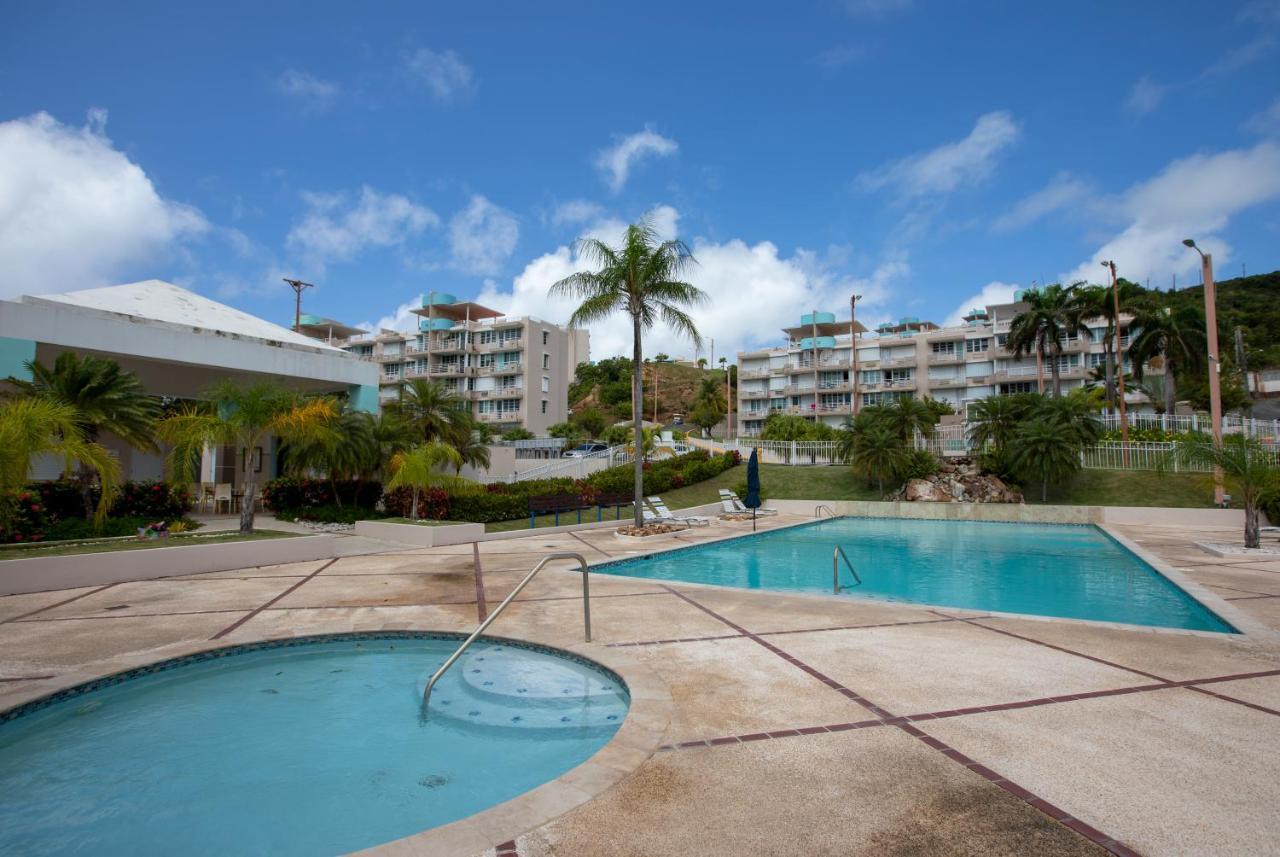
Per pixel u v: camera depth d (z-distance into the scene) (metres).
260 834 3.46
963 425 34.38
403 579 10.73
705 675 5.40
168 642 6.75
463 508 18.55
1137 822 3.11
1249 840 2.96
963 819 3.14
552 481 23.36
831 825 3.09
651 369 119.19
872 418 29.77
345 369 23.92
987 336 58.00
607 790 3.43
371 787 3.96
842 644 6.39
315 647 6.86
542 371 65.31
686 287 17.48
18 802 3.80
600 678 5.71
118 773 4.16
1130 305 39.25
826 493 28.67
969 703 4.73
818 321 73.19
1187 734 4.17
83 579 10.05
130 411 16.34
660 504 22.11
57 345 17.25
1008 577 12.54
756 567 13.81
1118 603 9.94
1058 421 26.14
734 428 87.75
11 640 6.84
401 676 6.01
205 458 24.44
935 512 25.05
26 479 10.81
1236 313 63.00
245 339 21.14
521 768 4.19
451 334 67.19
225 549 11.80
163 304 22.45
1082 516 22.78
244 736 4.71
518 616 7.81
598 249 17.42
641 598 8.88
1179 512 21.19
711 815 3.18
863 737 4.12
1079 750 3.93
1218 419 21.41
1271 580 10.55
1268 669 5.53
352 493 21.61
